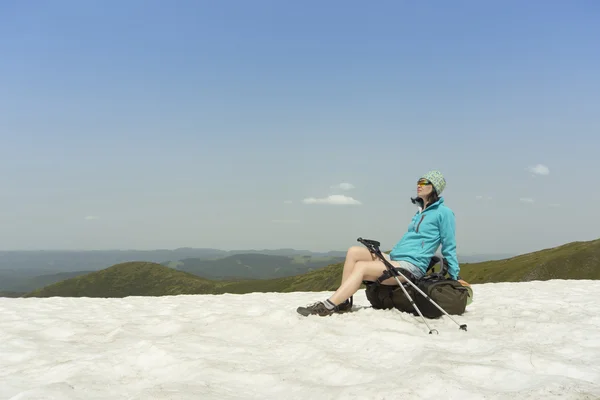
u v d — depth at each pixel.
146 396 2.98
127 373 3.80
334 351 4.33
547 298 8.84
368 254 6.41
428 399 2.85
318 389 3.15
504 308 7.14
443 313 6.11
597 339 4.55
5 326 6.28
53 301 10.45
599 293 9.97
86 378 3.59
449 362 3.53
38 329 6.11
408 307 6.27
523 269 98.25
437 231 6.38
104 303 9.88
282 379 3.46
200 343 4.57
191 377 3.54
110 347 4.82
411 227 6.63
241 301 10.06
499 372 3.28
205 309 8.06
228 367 3.73
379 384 3.10
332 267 164.38
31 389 3.26
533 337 4.78
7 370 4.06
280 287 164.12
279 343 4.64
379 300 6.51
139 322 6.56
